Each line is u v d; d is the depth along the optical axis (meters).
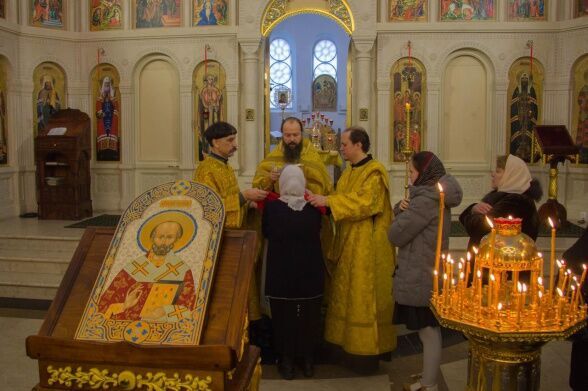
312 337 3.93
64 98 9.94
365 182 3.89
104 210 10.03
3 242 7.40
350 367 4.19
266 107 9.96
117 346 1.92
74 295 2.15
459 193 3.27
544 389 3.72
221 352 1.87
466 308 2.00
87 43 9.96
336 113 15.27
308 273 3.82
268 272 3.88
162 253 2.16
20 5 9.36
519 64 9.29
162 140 10.08
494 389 1.98
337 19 9.46
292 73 15.31
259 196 3.93
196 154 9.92
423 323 3.31
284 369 3.94
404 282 3.30
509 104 9.35
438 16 9.41
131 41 9.86
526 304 2.03
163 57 9.87
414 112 9.52
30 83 9.47
